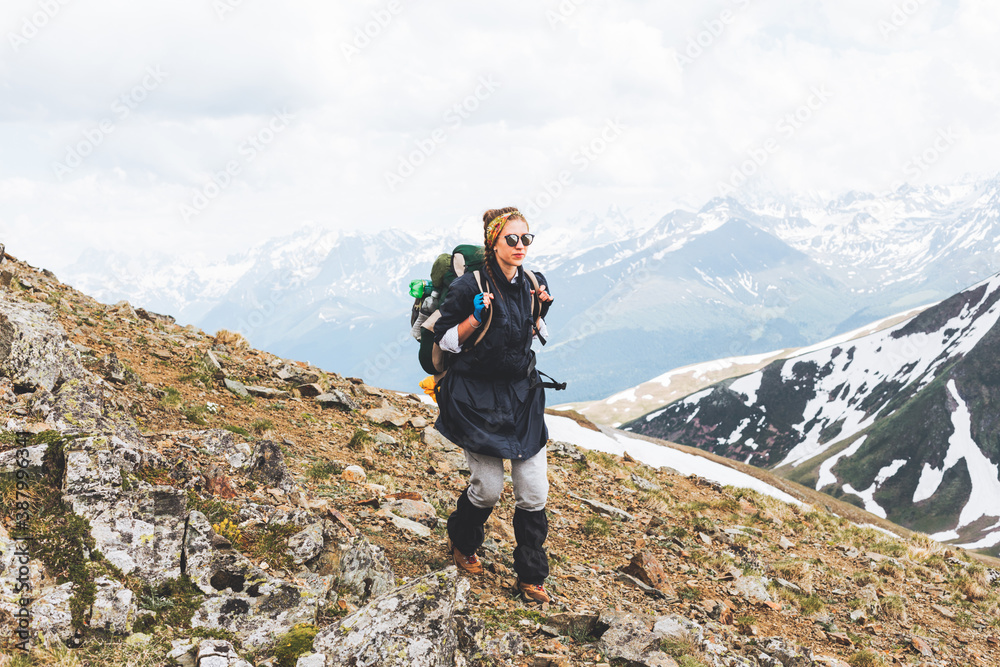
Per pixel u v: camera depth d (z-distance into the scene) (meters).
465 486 10.03
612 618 5.82
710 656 6.02
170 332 14.05
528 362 5.45
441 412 5.52
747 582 9.01
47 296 12.51
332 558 5.38
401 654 3.72
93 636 3.64
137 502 4.48
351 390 14.41
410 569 6.17
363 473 8.77
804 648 6.81
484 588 6.11
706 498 16.17
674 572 8.88
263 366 13.47
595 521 9.88
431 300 5.76
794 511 16.92
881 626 9.29
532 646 5.23
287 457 8.83
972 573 13.56
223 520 5.09
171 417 8.38
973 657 8.80
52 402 5.58
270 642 4.05
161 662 3.62
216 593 4.32
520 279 5.42
